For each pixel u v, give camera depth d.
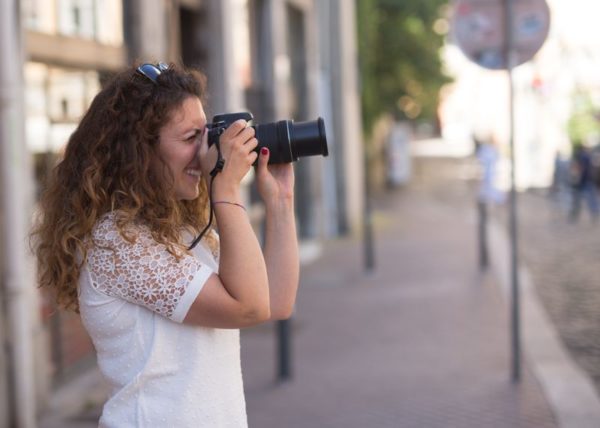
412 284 12.65
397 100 27.45
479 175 22.16
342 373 7.80
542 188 29.70
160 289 2.19
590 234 18.41
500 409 6.66
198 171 2.38
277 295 2.53
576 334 9.41
